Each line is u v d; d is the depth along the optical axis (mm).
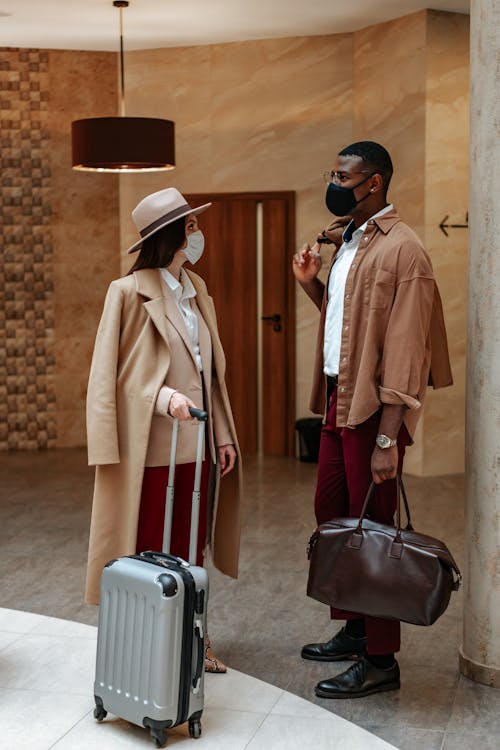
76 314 8977
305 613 4371
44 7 7219
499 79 3406
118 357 3441
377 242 3396
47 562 5176
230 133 8508
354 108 8156
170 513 3252
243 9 7348
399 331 3271
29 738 3037
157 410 3336
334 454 3656
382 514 3490
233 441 3609
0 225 8781
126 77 8711
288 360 8555
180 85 8594
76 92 8742
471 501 3592
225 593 4672
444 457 7766
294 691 3477
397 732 3152
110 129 6855
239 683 3486
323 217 8352
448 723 3223
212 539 3717
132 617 3016
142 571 2994
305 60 8250
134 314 3422
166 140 7008
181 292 3496
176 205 3404
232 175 8547
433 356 3549
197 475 3195
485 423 3516
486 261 3479
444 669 3699
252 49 8367
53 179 8812
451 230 7598
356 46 8070
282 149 8398
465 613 3650
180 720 2979
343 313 3453
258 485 7316
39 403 8984
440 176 7531
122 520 3447
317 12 7453
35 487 7230
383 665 3471
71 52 8688
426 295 3295
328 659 3773
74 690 3402
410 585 3193
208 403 3537
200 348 3529
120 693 3041
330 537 3328
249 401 8719
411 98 7543
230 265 8625
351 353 3428
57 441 9047
